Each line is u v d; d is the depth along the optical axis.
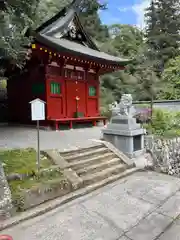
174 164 4.65
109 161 4.74
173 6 23.86
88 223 2.63
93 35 20.67
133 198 3.33
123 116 5.60
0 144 5.43
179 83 14.02
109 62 9.16
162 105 11.89
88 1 20.12
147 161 5.07
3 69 8.26
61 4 19.42
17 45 4.09
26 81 9.39
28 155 4.15
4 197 2.68
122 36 22.38
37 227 2.53
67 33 10.46
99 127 9.84
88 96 10.09
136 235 2.40
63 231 2.46
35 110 3.56
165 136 6.30
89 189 3.55
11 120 10.64
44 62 8.06
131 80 17.58
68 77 9.16
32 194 2.93
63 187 3.32
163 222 2.67
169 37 22.22
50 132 7.82
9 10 3.51
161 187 3.77
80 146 5.10
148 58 19.61
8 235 2.35
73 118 8.88
